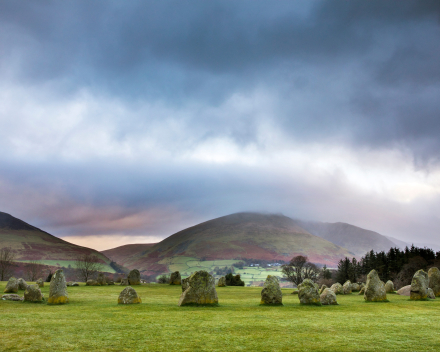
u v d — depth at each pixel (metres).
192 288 29.08
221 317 23.03
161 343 16.11
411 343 16.48
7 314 23.98
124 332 18.23
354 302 33.84
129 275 63.50
